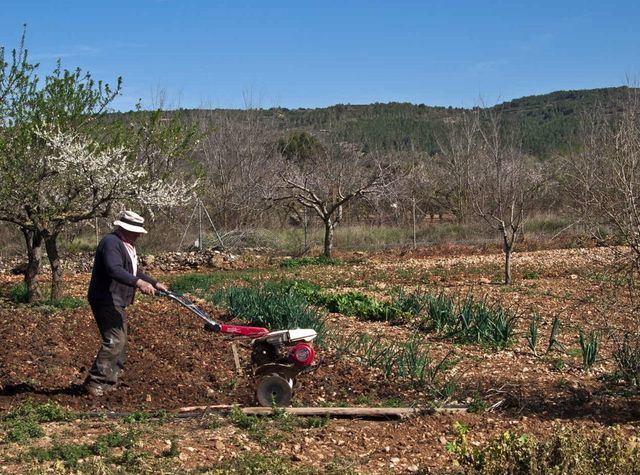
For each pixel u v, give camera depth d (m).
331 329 12.95
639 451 5.67
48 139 15.09
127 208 17.02
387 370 9.69
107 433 7.23
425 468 6.37
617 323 12.11
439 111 99.25
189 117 38.28
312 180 32.28
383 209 35.53
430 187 37.56
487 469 5.56
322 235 30.53
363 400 8.79
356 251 28.17
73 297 17.05
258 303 14.00
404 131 72.75
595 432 7.38
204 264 24.69
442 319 13.04
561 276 20.17
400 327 13.56
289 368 8.24
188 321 13.70
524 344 11.88
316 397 8.98
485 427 7.68
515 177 21.58
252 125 38.16
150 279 8.87
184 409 8.23
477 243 28.78
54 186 15.61
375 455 6.85
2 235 25.70
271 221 33.94
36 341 11.74
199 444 6.99
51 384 9.27
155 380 9.50
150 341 11.81
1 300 16.41
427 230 31.77
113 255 8.72
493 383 9.48
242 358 10.68
